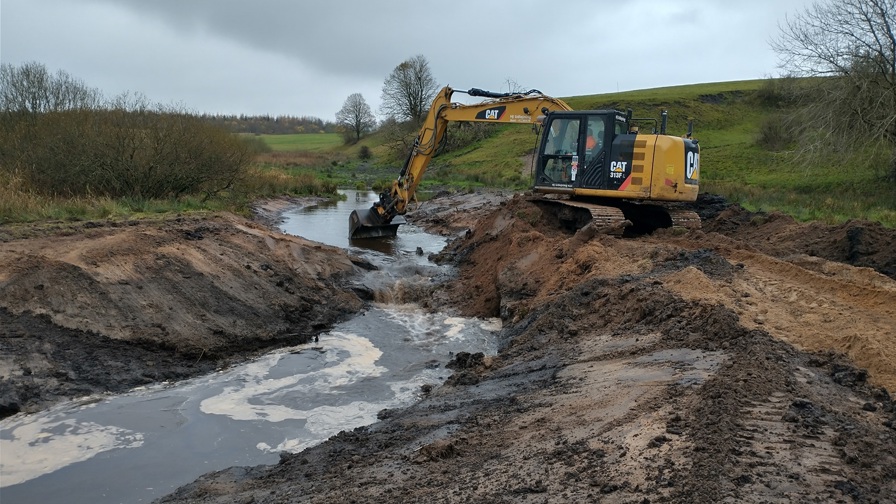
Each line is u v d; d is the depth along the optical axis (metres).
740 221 18.53
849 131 27.58
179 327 11.35
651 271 12.12
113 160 20.70
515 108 18.14
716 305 9.34
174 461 7.82
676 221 16.25
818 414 6.25
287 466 7.41
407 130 66.69
